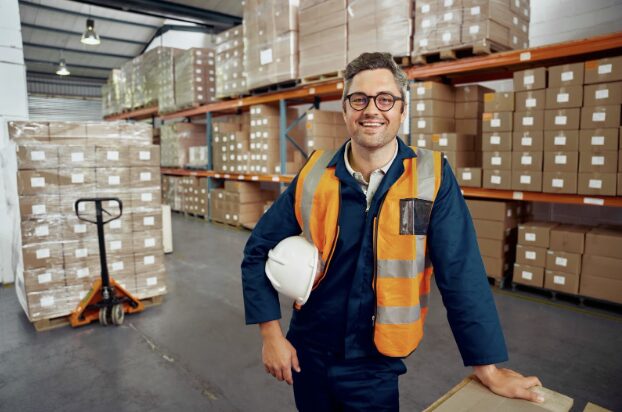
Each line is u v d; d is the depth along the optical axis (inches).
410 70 182.5
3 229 188.4
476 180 169.0
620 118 134.6
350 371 51.4
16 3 190.2
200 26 505.4
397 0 176.7
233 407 94.3
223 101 315.9
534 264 159.5
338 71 201.9
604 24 185.0
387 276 46.8
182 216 388.8
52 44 637.9
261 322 51.5
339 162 49.6
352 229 48.8
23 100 194.4
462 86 191.2
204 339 129.5
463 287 44.4
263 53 244.7
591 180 140.8
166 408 94.2
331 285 50.7
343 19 197.6
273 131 280.1
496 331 43.4
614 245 141.1
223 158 321.4
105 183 145.7
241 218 311.6
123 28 586.2
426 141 180.9
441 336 127.3
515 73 155.0
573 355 114.7
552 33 201.5
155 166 155.1
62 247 139.7
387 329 47.1
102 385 104.0
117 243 149.8
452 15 162.6
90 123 146.4
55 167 136.9
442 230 46.5
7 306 161.5
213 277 195.3
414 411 91.8
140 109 476.4
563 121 145.1
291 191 52.8
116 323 139.3
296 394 57.4
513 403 40.7
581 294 149.5
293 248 50.2
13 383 105.3
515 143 157.2
